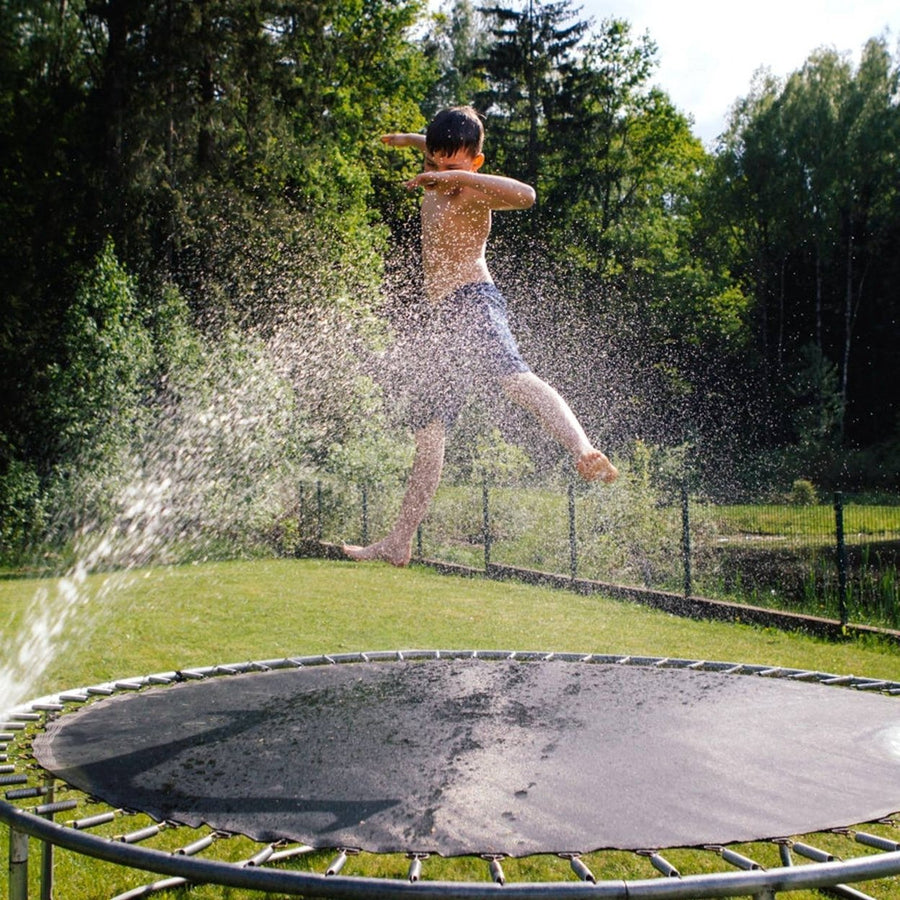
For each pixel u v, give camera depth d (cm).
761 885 148
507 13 2783
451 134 250
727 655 601
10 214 1513
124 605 823
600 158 2858
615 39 2902
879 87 2805
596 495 1010
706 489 1780
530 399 222
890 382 2786
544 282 2567
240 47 1623
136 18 1527
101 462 1184
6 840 342
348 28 2173
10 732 246
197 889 304
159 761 219
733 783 200
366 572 1072
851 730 243
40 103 1559
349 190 1983
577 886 143
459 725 248
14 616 775
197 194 1555
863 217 2844
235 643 653
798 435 2539
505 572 1012
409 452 1334
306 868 308
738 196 2922
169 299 1290
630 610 801
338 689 296
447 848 165
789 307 2958
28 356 1392
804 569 875
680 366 2736
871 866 154
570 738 234
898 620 691
